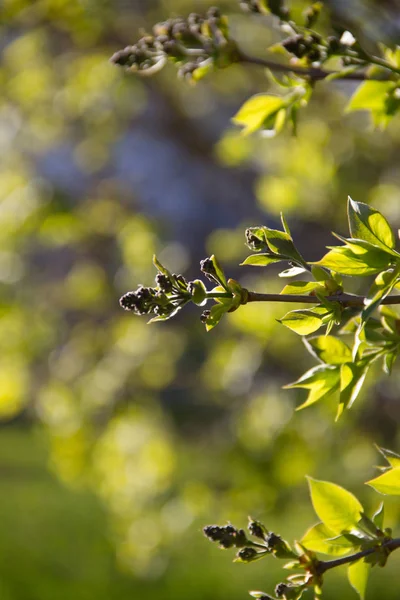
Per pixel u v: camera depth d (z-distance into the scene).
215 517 6.36
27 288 7.39
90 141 7.72
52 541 13.09
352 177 5.77
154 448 6.70
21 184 6.88
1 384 7.10
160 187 8.05
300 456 6.00
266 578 10.95
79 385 7.07
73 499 16.44
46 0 5.00
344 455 6.09
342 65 2.29
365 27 2.81
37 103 7.47
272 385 6.39
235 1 5.25
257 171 7.21
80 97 7.24
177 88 7.73
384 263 1.67
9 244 6.92
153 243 7.16
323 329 5.46
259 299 1.66
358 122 5.78
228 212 7.93
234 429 6.48
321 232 6.36
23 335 7.15
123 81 7.13
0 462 19.98
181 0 6.53
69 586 11.23
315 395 1.94
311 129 5.79
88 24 5.55
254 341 6.38
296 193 5.82
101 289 7.53
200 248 7.91
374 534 1.85
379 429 6.00
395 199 5.47
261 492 6.02
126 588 10.76
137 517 6.75
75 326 7.82
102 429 6.95
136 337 7.14
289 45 2.20
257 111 2.49
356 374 1.90
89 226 7.45
